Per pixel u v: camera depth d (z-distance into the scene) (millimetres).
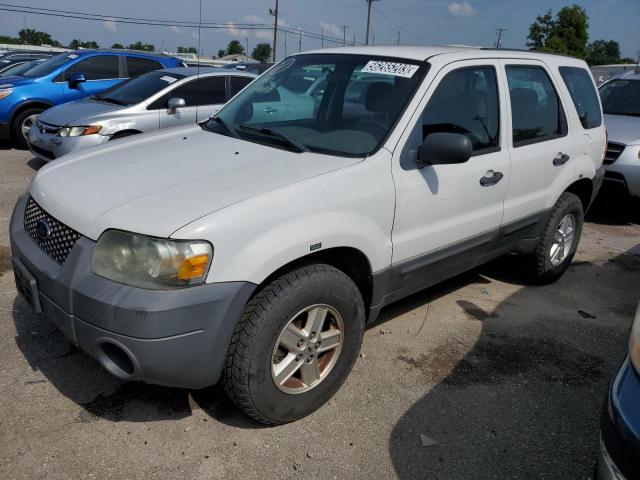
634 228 7129
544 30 55781
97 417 2828
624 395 2014
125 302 2291
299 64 3951
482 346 3809
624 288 5051
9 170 7914
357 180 2883
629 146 6855
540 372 3545
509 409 3145
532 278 4824
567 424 3053
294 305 2631
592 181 4926
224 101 7969
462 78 3561
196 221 2367
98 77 9992
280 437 2789
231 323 2451
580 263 5645
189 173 2809
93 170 2980
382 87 3375
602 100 8484
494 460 2746
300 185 2680
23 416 2791
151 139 3518
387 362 3514
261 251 2473
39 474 2445
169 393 3059
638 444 1864
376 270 3055
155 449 2646
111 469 2506
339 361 2982
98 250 2430
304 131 3344
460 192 3469
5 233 5172
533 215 4297
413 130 3176
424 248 3346
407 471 2631
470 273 5113
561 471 2707
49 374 3127
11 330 3527
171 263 2318
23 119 9359
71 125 7039
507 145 3877
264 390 2641
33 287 2639
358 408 3051
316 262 2863
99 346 2412
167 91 7508
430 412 3062
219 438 2750
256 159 2980
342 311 2887
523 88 4121
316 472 2580
